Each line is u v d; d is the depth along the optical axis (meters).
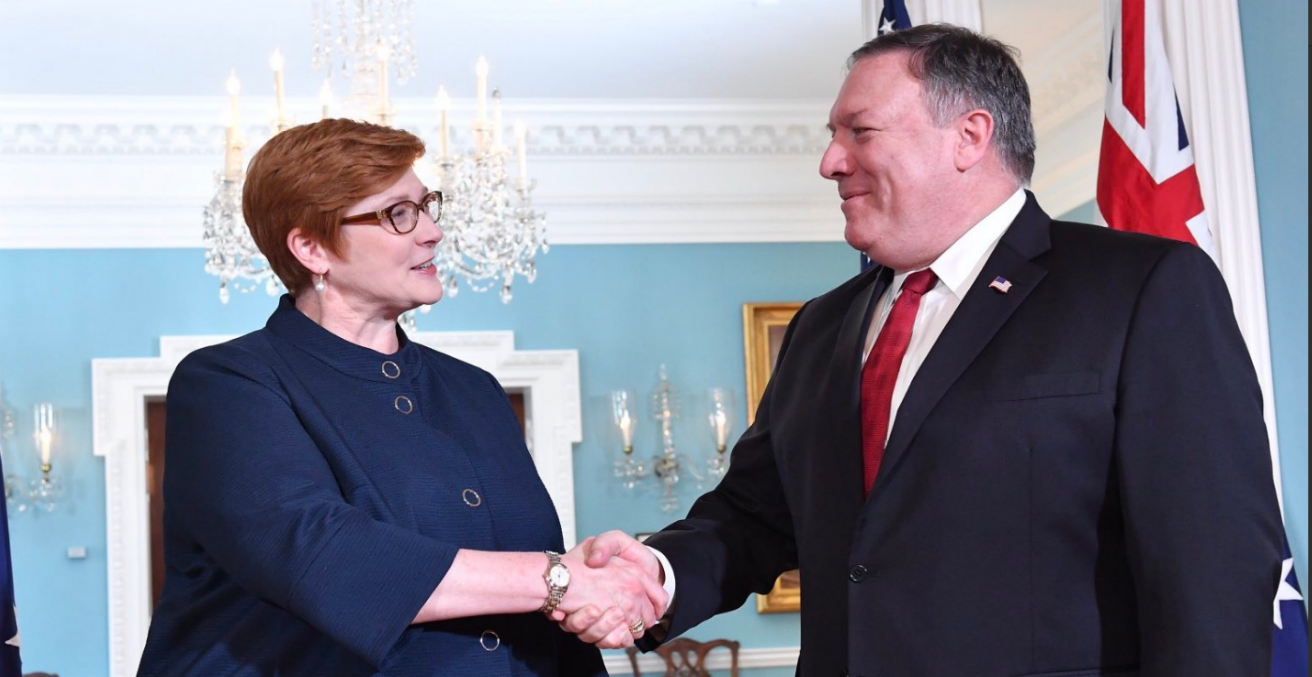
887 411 2.12
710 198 8.20
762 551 2.49
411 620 1.85
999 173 2.16
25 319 7.60
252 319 7.78
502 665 2.01
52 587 7.48
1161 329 1.91
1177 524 1.82
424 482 2.03
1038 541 1.92
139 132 7.64
